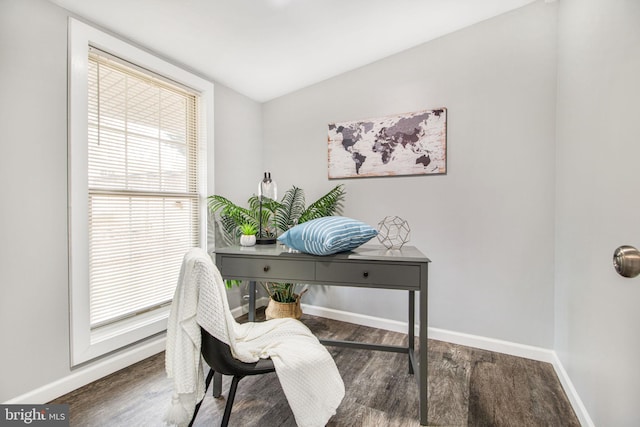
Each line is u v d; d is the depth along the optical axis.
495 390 1.69
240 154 2.86
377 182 2.55
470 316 2.22
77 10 1.63
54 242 1.56
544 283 2.00
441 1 1.92
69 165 1.61
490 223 2.15
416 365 1.73
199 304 1.09
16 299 1.43
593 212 1.33
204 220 2.46
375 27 2.11
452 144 2.27
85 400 1.57
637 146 0.97
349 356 2.10
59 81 1.57
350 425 1.41
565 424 1.42
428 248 2.36
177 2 1.66
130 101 1.98
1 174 1.37
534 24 2.01
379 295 2.58
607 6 1.20
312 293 2.90
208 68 2.40
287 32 2.06
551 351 1.98
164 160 2.20
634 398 0.97
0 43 1.36
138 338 1.95
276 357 1.19
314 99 2.84
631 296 1.00
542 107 2.00
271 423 1.42
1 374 1.38
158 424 1.41
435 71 2.32
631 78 1.02
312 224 1.56
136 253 2.02
